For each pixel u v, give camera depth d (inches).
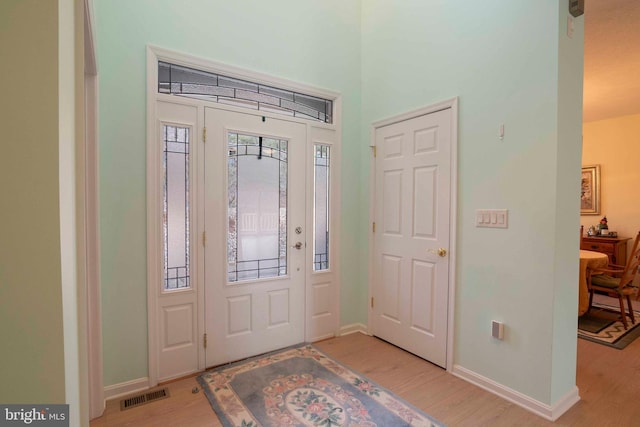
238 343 96.9
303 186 109.7
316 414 71.5
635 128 176.4
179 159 86.7
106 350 76.8
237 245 97.0
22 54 21.0
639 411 72.8
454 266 89.0
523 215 74.4
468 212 85.9
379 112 115.0
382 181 113.8
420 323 99.3
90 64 66.0
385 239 112.6
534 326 72.4
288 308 107.0
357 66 121.9
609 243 171.2
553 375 70.4
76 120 35.8
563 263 72.1
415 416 70.7
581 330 122.0
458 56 88.1
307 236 110.7
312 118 113.2
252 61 97.3
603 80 133.7
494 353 80.1
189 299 88.3
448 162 90.7
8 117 20.8
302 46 107.7
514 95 75.8
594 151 191.5
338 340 113.7
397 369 92.1
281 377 87.2
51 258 22.0
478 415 71.2
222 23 92.0
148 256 81.5
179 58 85.0
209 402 76.1
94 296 70.9
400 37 106.3
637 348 106.1
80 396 39.8
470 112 85.3
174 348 86.2
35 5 21.3
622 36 102.1
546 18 70.0
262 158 101.3
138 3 79.7
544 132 70.5
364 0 121.9
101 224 75.5
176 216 86.6
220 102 94.0
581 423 68.6
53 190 21.9
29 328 21.6
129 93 78.6
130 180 79.1
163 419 70.2
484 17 81.8
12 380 21.3
